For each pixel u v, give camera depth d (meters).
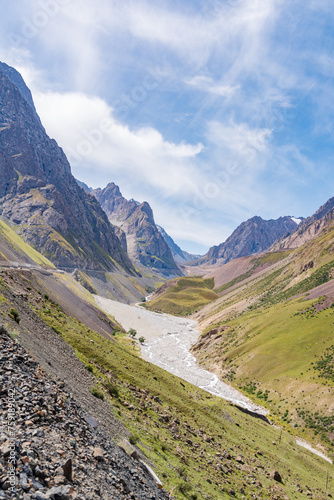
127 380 55.59
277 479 49.94
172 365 147.62
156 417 44.78
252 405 110.62
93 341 64.06
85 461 14.69
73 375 31.95
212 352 171.75
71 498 10.16
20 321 33.19
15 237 192.12
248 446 61.53
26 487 9.16
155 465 26.48
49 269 198.75
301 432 93.25
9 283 58.38
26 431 12.91
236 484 38.16
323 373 114.44
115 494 14.12
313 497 48.78
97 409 26.94
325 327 143.50
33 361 21.00
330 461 79.69
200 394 84.81
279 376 125.12
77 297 161.50
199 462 38.00
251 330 174.38
